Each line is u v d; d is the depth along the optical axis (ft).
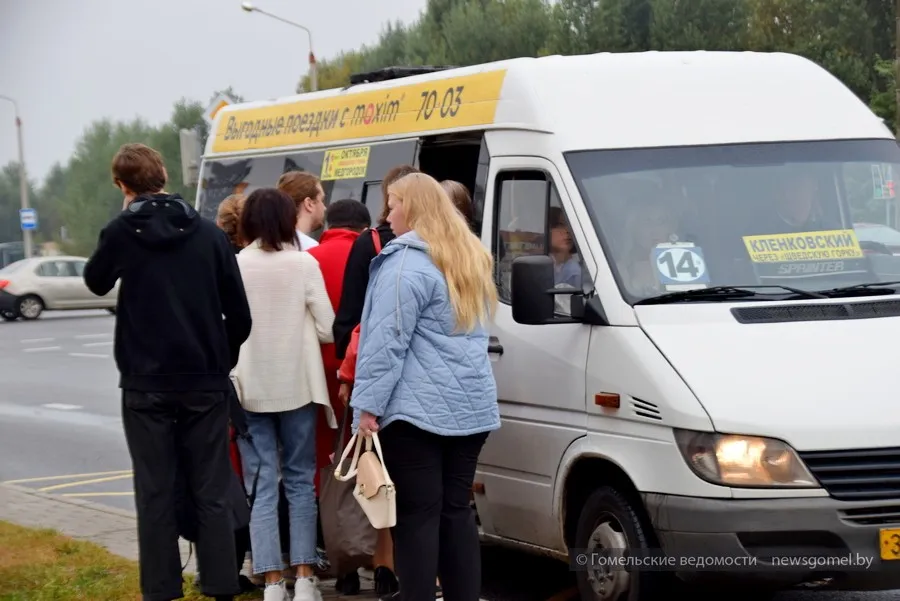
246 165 43.21
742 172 26.91
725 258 25.73
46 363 94.73
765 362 23.18
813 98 28.71
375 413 21.77
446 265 22.22
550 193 26.86
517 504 27.22
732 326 24.11
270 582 26.40
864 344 23.66
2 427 61.98
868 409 22.39
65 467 50.96
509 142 28.40
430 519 22.29
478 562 22.84
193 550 32.42
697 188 26.55
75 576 29.43
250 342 26.17
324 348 27.25
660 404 23.11
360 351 22.07
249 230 26.63
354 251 26.21
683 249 25.67
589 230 25.68
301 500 26.63
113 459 52.65
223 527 23.73
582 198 26.12
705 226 26.09
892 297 25.20
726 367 23.13
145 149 24.12
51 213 379.55
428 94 32.73
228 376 24.13
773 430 22.08
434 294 22.08
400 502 22.31
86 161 354.13
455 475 22.74
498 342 27.61
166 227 23.39
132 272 23.38
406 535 22.30
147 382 23.34
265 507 26.37
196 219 23.77
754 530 21.98
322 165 37.55
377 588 27.32
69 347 108.27
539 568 31.65
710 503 22.24
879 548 22.13
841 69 175.42
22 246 250.78
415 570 22.21
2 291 142.72
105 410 68.03
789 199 26.68
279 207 26.48
